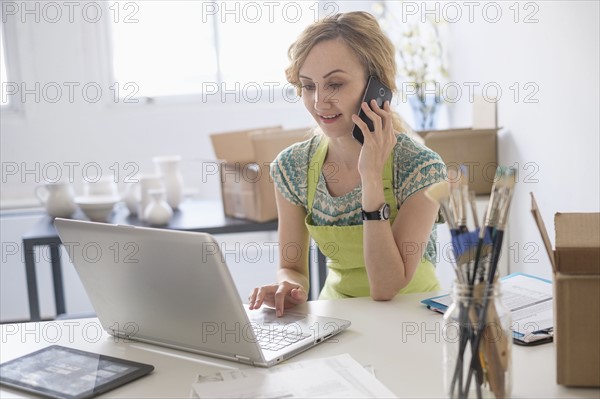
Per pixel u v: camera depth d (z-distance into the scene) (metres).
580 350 1.22
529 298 1.64
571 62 2.55
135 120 4.46
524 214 3.03
